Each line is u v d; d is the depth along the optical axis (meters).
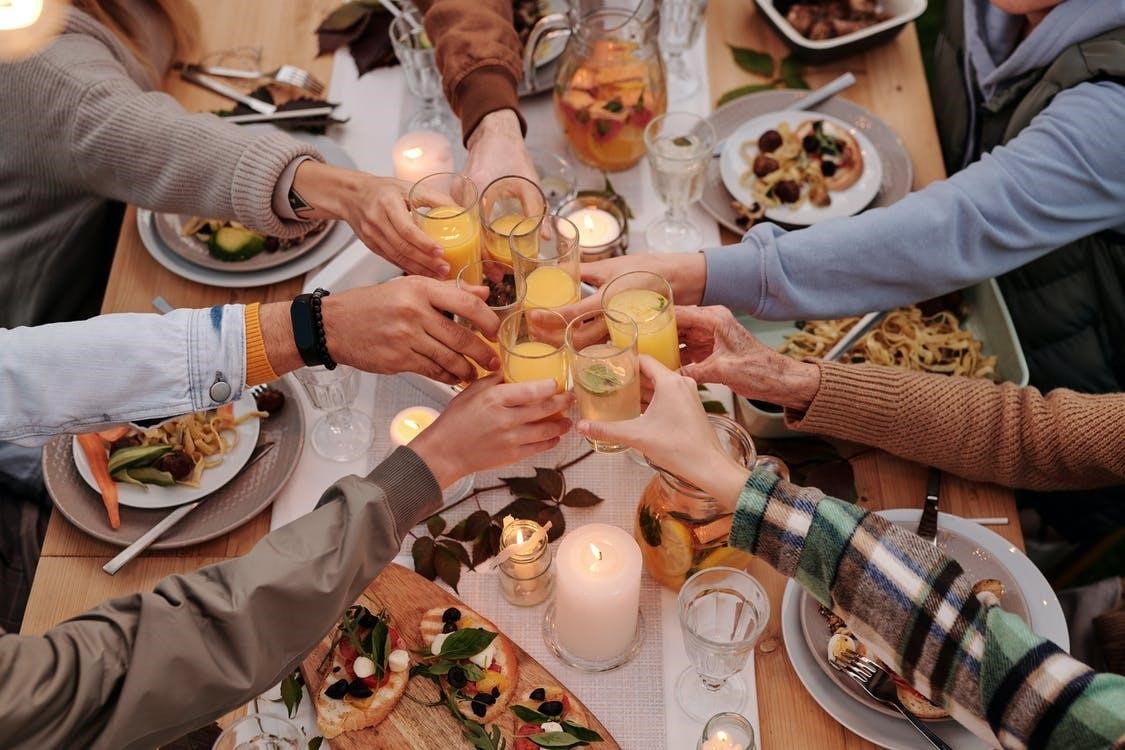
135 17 1.74
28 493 1.67
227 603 0.96
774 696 1.16
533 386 1.11
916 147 1.72
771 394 1.27
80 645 0.93
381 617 1.19
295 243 1.60
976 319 1.52
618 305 1.17
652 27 1.63
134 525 1.31
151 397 1.22
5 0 0.94
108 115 1.52
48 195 1.67
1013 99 1.60
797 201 1.60
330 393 1.34
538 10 1.85
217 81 1.83
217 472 1.35
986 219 1.42
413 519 1.10
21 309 1.75
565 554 1.12
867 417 1.26
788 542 0.99
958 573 0.94
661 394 1.06
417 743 1.11
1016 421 1.25
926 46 2.85
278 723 1.08
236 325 1.22
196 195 1.51
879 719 1.10
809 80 1.82
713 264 1.43
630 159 1.68
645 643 1.20
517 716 1.10
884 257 1.42
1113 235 1.53
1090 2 1.46
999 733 0.90
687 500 1.11
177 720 0.97
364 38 1.90
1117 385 1.66
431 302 1.20
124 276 1.59
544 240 1.36
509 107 1.60
